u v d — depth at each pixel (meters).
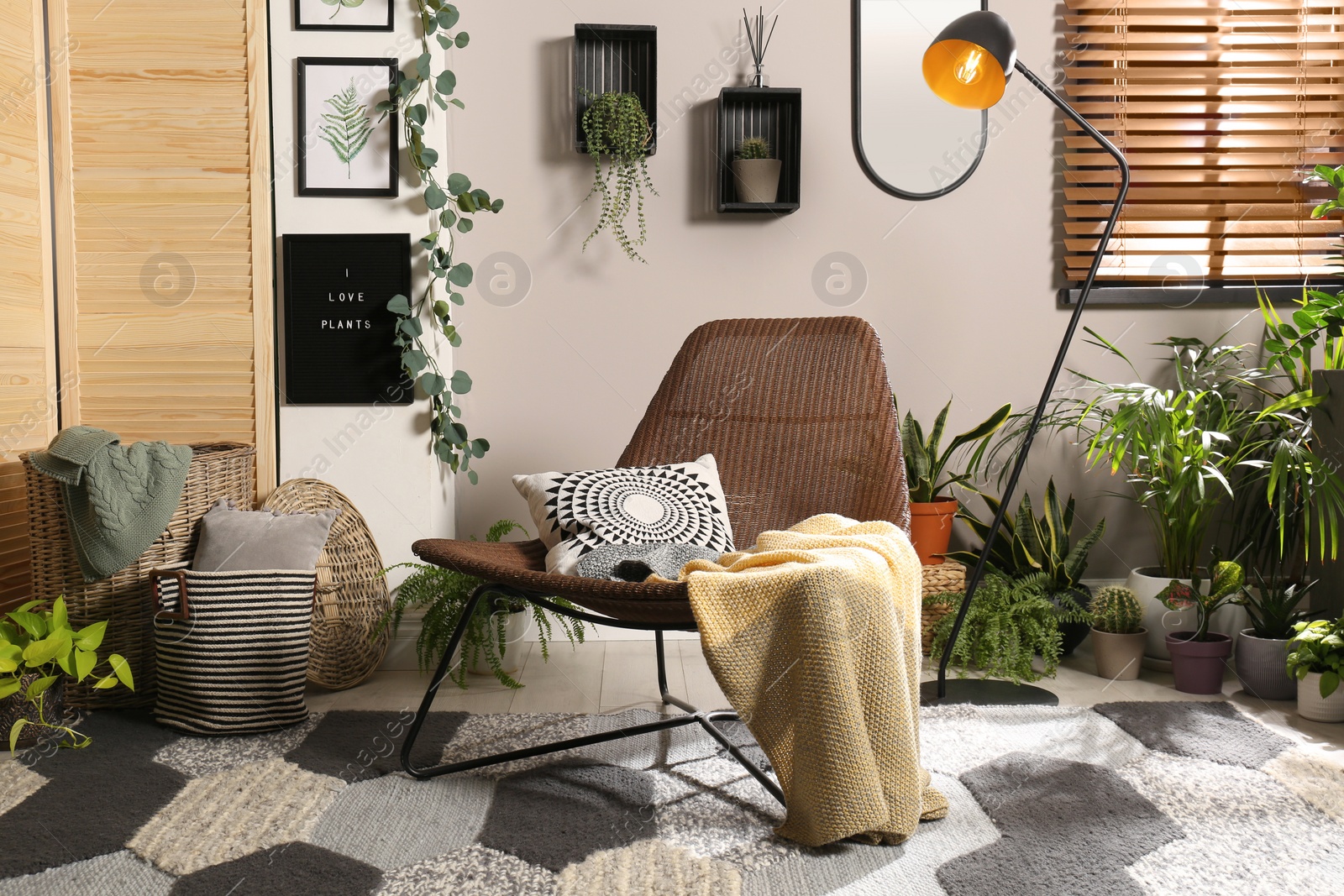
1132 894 1.23
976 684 2.18
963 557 2.50
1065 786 1.58
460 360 2.65
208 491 2.16
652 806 1.52
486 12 2.61
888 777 1.38
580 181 2.64
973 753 1.75
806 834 1.38
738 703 1.36
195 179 2.34
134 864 1.33
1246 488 2.64
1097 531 2.47
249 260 2.36
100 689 1.94
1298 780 1.60
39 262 2.28
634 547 1.68
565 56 2.63
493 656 2.18
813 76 2.66
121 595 2.05
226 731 1.88
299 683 1.95
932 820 1.47
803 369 1.99
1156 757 1.71
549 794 1.57
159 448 2.02
